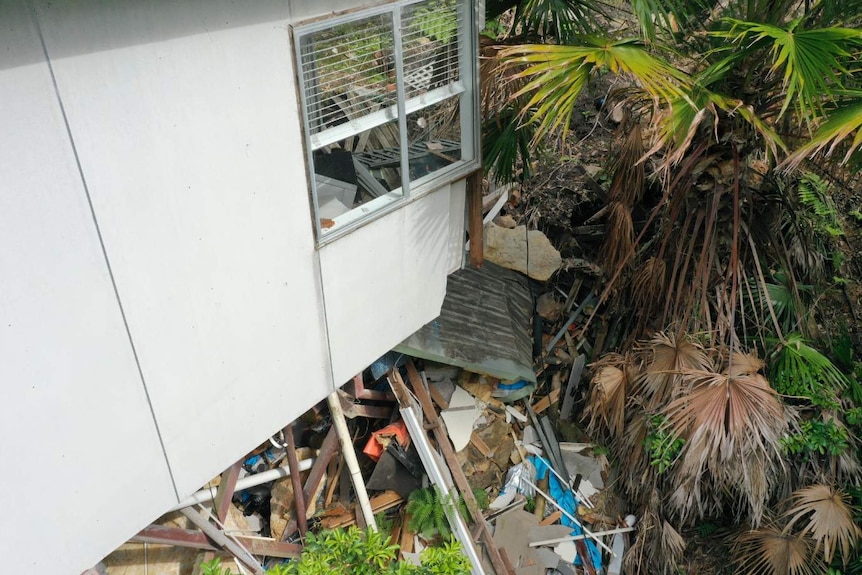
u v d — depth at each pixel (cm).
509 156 783
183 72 454
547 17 720
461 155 715
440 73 645
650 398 768
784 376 774
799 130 719
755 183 827
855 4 668
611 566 841
